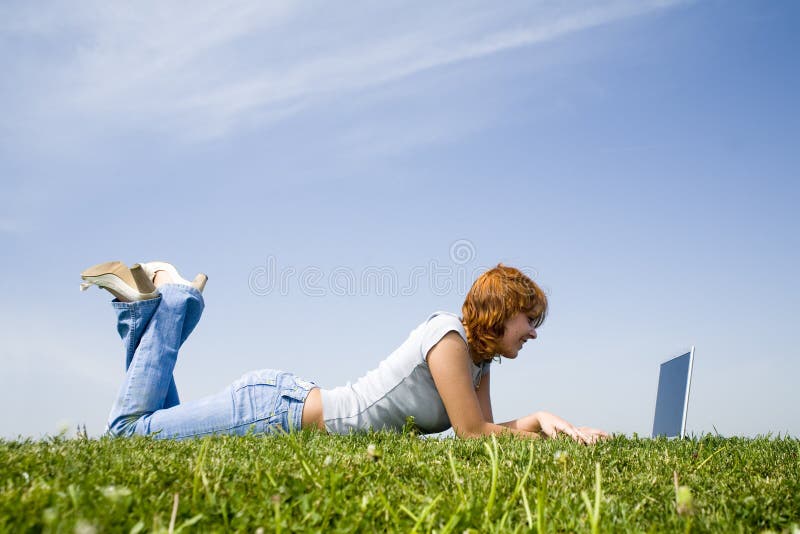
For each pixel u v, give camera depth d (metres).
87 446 2.66
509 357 3.89
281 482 2.08
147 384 3.82
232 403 3.67
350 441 3.12
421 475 2.40
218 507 1.81
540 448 3.14
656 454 3.26
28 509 1.60
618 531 1.86
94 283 3.91
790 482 2.61
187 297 4.04
